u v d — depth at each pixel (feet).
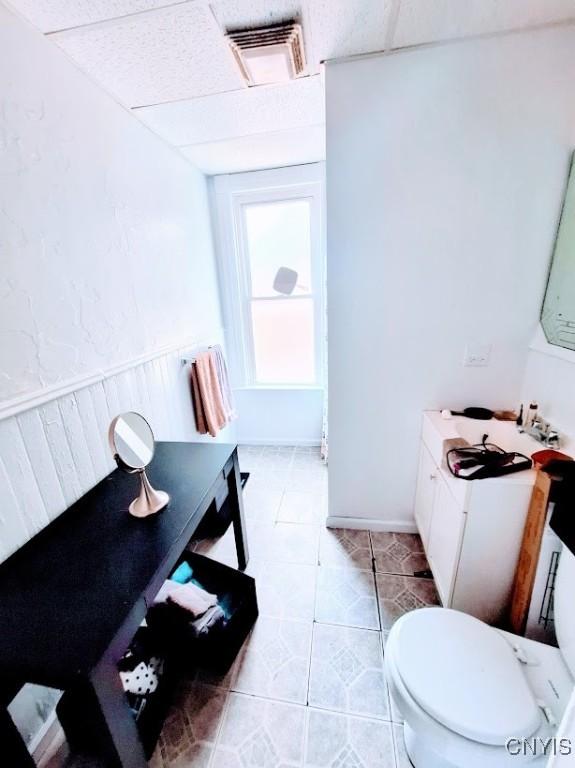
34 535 3.51
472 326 5.14
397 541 6.11
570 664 3.00
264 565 5.66
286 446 10.21
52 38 3.63
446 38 4.09
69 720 3.20
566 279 4.33
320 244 8.64
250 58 4.14
